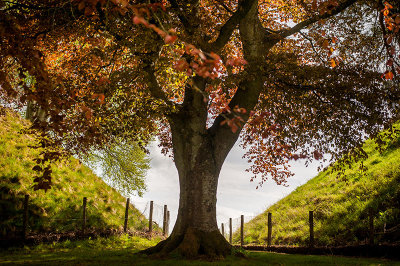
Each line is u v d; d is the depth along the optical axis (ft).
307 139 47.34
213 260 32.24
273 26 59.26
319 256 39.34
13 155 60.90
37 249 44.16
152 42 32.32
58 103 21.47
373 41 49.14
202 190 38.45
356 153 47.01
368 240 42.42
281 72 42.60
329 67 45.96
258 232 74.79
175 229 38.34
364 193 58.95
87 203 63.41
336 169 49.62
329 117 45.98
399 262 31.91
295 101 44.19
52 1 31.86
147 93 38.14
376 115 42.70
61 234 50.39
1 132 65.67
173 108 37.40
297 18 58.75
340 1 43.45
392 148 71.97
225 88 38.52
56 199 58.80
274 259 35.47
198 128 40.65
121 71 34.99
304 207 71.72
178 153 40.98
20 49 19.74
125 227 61.98
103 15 32.32
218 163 40.57
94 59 22.47
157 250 38.27
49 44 41.01
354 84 43.21
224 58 38.75
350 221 51.47
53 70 44.80
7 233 45.98
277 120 42.83
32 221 50.72
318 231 54.85
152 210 68.59
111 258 34.19
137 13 11.96
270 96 44.70
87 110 20.58
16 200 51.80
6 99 42.78
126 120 40.22
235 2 52.75
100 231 56.13
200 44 35.96
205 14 44.98
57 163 68.59
